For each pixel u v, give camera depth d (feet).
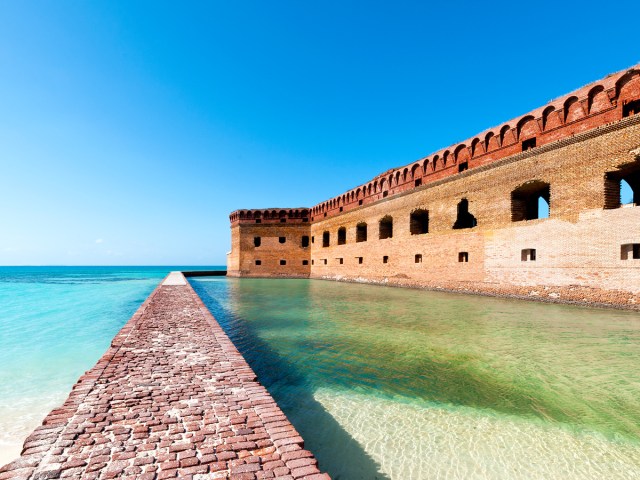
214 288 90.12
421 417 17.12
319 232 131.75
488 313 44.83
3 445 15.43
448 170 75.61
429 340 31.19
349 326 37.42
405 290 78.69
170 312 35.65
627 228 44.98
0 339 36.91
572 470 13.10
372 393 19.94
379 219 96.73
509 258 60.59
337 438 15.20
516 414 17.43
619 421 16.66
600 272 47.75
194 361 19.20
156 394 14.65
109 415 12.66
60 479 8.94
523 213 62.90
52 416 12.50
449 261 72.84
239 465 9.77
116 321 49.16
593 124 50.52
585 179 50.11
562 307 48.78
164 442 10.89
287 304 55.83
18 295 93.76
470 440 15.10
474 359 25.76
